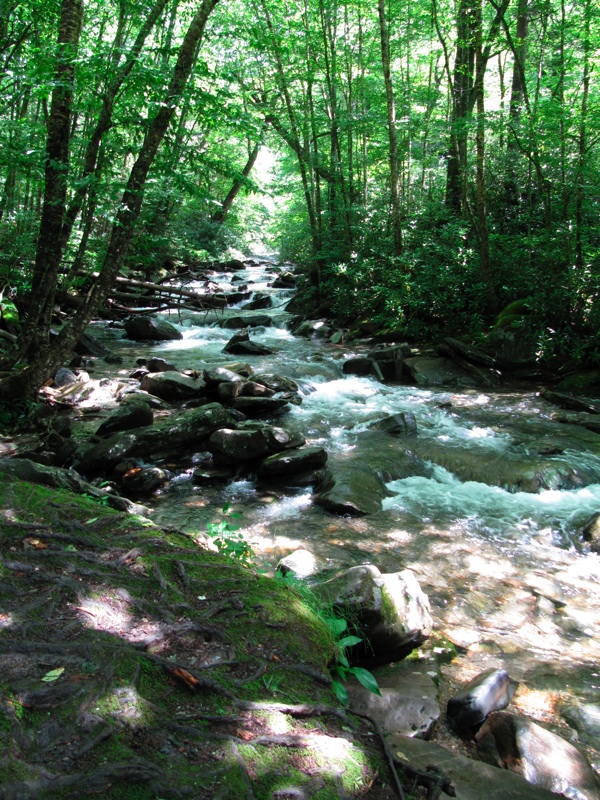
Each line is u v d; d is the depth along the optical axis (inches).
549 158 442.9
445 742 116.2
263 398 333.4
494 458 279.6
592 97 523.2
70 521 131.3
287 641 105.7
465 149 609.0
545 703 132.6
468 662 146.7
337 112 700.7
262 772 78.0
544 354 431.5
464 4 515.8
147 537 131.4
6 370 316.8
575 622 166.4
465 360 443.8
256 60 650.2
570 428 327.3
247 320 628.1
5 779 67.9
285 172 992.9
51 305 334.3
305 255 892.6
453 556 201.2
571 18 462.0
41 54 275.4
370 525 221.5
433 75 861.8
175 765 75.9
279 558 191.8
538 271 462.3
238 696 90.4
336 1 639.8
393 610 143.2
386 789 82.7
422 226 628.1
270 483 257.8
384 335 531.5
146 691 87.4
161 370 409.7
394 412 352.8
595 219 478.6
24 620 96.3
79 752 74.4
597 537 213.8
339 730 90.8
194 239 1065.5
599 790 106.3
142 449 264.2
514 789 95.0
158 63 285.7
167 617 104.5
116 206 289.3
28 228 437.4
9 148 304.5
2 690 80.9
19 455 249.9
